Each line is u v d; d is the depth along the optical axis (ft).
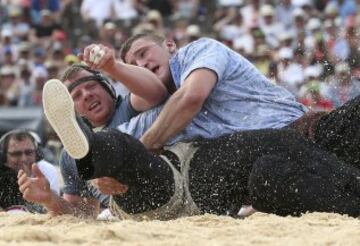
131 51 51.37
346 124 48.44
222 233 38.88
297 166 45.52
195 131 48.85
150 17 139.33
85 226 41.01
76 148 42.19
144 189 45.60
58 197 47.03
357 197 45.55
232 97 49.83
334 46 110.52
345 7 132.67
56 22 147.74
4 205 59.00
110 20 146.51
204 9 149.48
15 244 35.53
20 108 107.14
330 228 39.88
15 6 150.41
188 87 47.96
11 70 129.49
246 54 122.31
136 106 50.62
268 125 49.29
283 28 134.62
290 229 39.86
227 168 46.52
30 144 61.00
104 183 45.42
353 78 89.04
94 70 50.60
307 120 49.42
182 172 47.09
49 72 126.31
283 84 104.37
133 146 44.70
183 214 47.14
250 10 139.64
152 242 36.35
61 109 41.37
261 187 45.14
